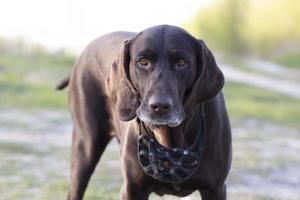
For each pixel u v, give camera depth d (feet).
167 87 17.15
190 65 17.67
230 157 19.80
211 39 137.39
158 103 16.85
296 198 30.76
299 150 41.57
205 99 18.28
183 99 17.97
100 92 22.89
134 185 19.51
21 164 35.12
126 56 18.26
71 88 24.17
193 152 18.83
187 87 17.84
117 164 35.83
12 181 31.83
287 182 33.76
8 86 57.98
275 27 137.49
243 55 134.62
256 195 30.76
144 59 17.63
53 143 40.50
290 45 134.92
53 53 78.33
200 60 17.94
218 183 19.52
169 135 18.58
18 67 68.69
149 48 17.56
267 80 89.35
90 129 23.18
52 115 49.11
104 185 31.71
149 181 19.35
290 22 137.80
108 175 33.50
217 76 18.26
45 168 34.58
